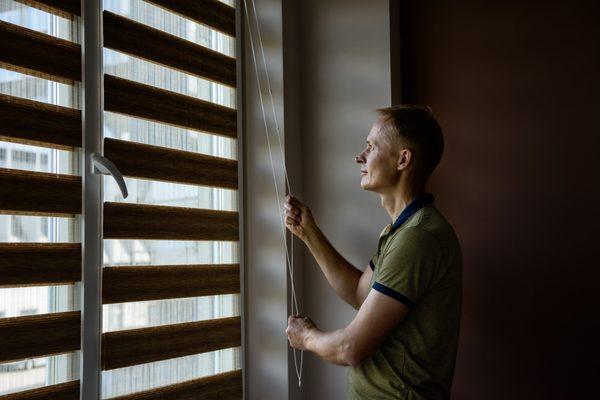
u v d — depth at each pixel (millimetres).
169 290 1827
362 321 1368
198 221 1946
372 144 1591
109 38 1693
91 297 1594
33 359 1478
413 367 1388
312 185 2195
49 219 1533
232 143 2129
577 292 1928
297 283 2133
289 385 2035
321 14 2221
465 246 2088
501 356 2020
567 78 1972
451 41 2146
